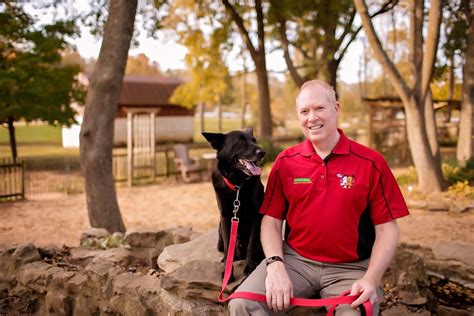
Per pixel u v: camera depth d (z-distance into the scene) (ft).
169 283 10.55
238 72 67.97
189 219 32.35
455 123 86.84
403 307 10.89
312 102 8.66
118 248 16.31
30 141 107.04
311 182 8.61
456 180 37.83
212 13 59.31
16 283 14.02
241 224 10.68
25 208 35.91
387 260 8.04
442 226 26.71
